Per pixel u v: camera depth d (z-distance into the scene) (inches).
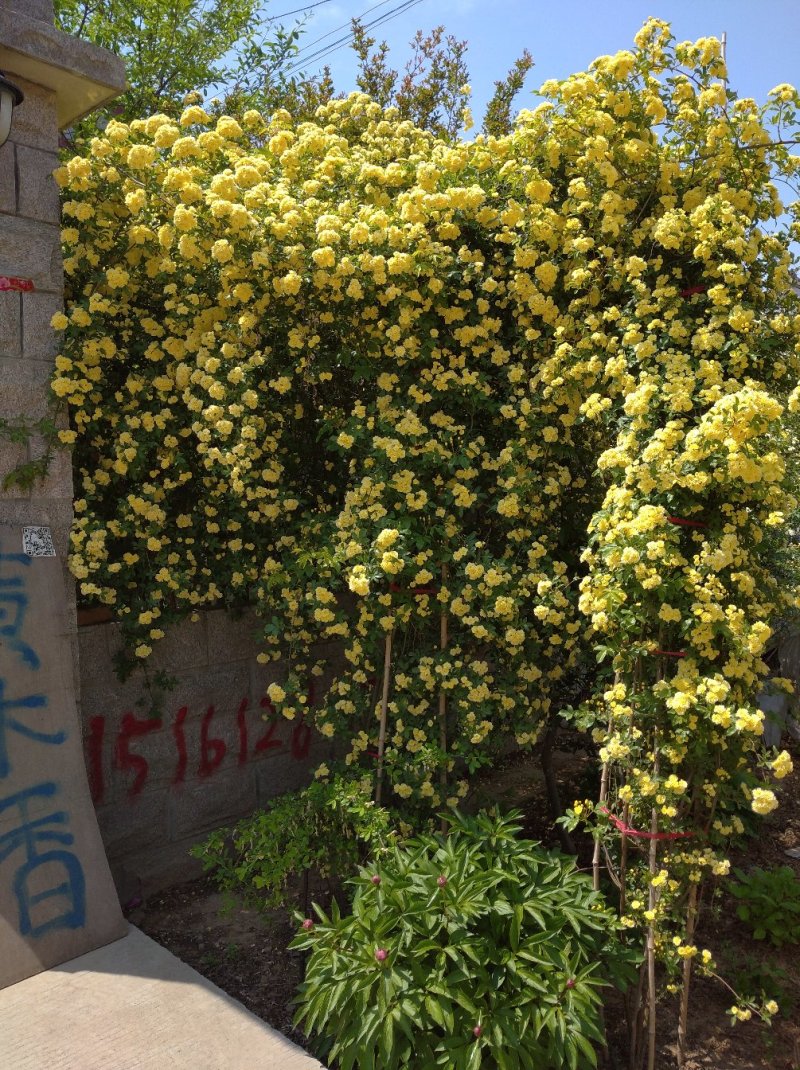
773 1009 101.4
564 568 130.6
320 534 139.6
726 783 102.3
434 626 138.4
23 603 116.0
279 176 144.6
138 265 138.6
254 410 140.2
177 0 231.5
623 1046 112.2
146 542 136.9
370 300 134.2
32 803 111.7
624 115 125.6
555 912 100.5
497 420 138.4
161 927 133.5
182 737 146.9
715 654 97.1
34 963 106.8
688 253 121.9
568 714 113.0
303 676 155.2
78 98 124.3
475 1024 89.5
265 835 115.9
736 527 104.0
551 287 129.9
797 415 115.4
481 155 133.3
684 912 104.7
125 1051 93.3
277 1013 111.7
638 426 106.9
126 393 141.4
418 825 130.9
